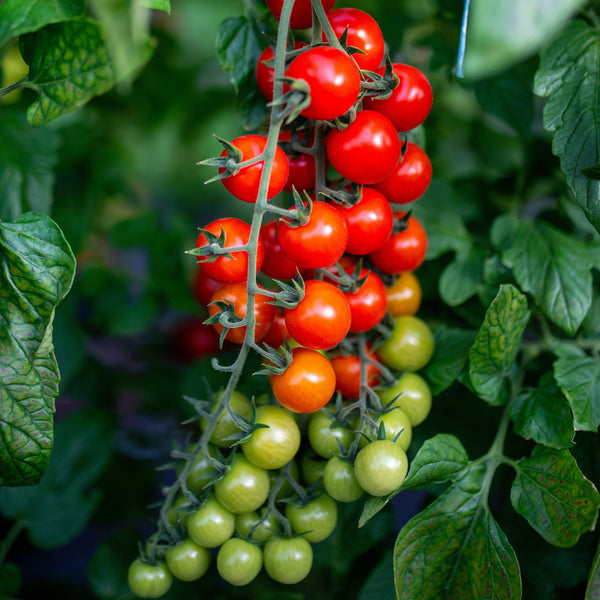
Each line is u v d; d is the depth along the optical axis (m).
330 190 0.50
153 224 0.79
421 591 0.53
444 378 0.55
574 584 0.58
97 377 0.79
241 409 0.52
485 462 0.54
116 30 0.47
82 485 0.65
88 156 0.83
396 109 0.51
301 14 0.51
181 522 0.52
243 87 0.56
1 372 0.50
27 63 0.49
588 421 0.53
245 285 0.51
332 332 0.49
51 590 0.74
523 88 0.61
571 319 0.56
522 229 0.59
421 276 0.64
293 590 0.64
